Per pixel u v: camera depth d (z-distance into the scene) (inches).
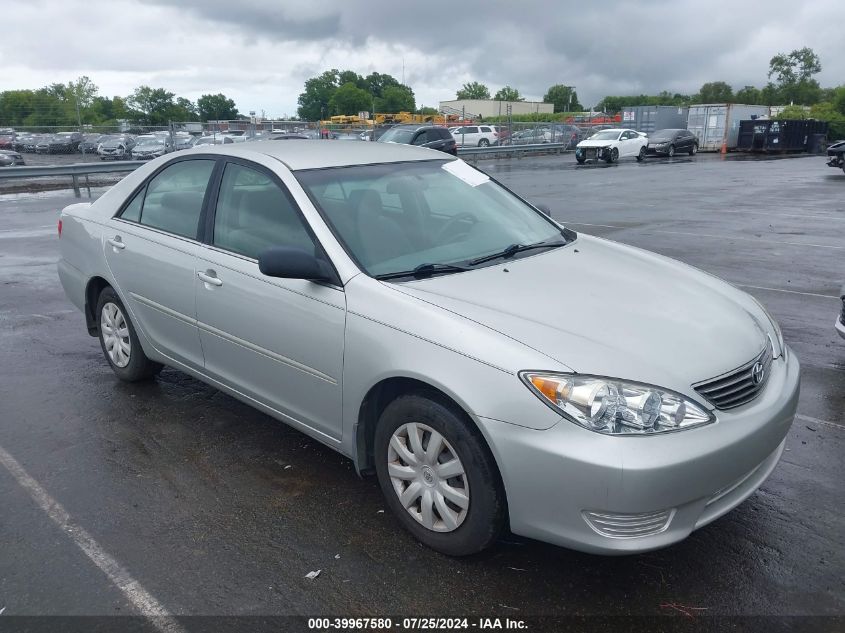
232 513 137.7
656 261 159.5
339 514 137.0
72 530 132.6
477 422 110.5
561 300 127.0
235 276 150.6
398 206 152.9
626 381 106.7
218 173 164.1
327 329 132.1
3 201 692.7
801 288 311.4
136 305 182.4
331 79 4623.5
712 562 122.0
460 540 118.8
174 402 189.3
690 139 1533.0
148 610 111.6
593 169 1122.0
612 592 114.8
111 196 195.6
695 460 104.3
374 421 134.6
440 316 118.9
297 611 111.1
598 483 102.7
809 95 4178.2
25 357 224.7
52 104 1264.8
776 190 754.8
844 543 127.0
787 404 122.1
